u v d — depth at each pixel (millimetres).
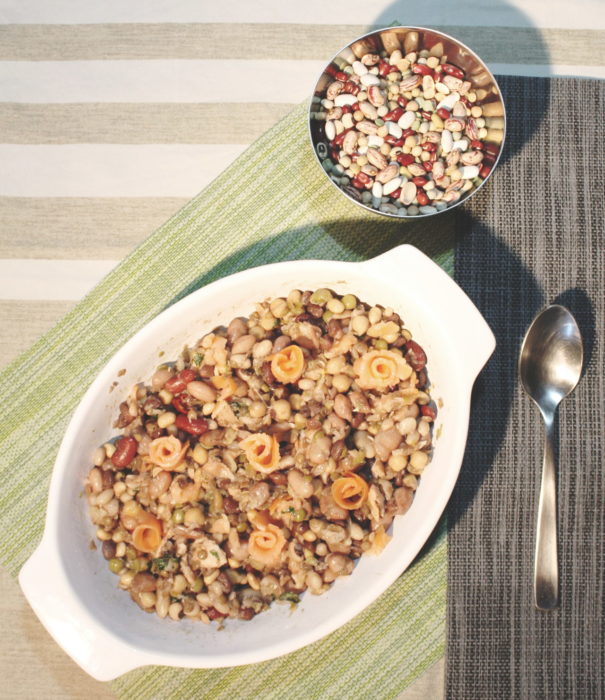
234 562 495
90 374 554
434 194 543
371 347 516
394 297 488
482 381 545
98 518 497
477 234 557
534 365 542
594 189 562
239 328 511
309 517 498
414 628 532
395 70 553
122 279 559
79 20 585
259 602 492
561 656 529
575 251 557
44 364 554
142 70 582
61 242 565
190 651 463
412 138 547
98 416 488
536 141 566
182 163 572
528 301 553
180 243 561
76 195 570
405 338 512
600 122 569
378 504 489
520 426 542
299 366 500
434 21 585
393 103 556
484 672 527
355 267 475
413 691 527
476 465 540
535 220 559
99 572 494
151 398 507
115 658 453
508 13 585
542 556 529
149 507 504
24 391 552
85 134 576
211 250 560
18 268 563
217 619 490
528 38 583
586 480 543
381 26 586
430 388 512
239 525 499
